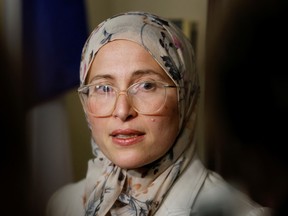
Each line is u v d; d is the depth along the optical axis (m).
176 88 0.84
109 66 0.82
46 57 1.48
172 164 0.88
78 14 1.59
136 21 0.86
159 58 0.82
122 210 0.87
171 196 0.86
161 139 0.83
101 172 0.96
